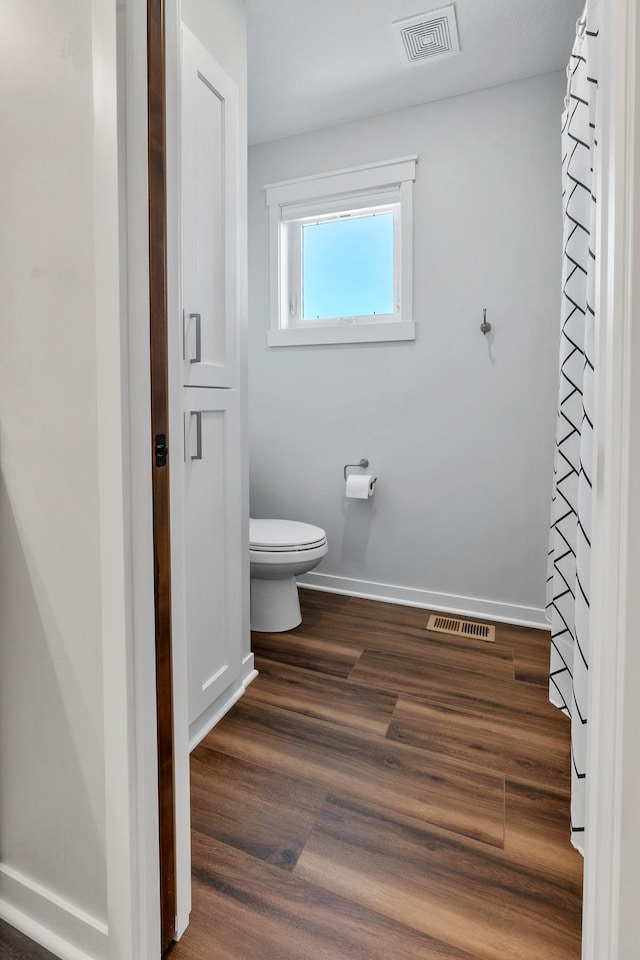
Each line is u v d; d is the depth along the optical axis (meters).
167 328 0.87
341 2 1.77
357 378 2.63
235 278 1.62
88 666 0.87
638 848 0.65
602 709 0.71
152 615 0.85
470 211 2.34
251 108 2.42
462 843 1.16
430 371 2.48
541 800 1.29
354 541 2.71
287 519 2.84
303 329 2.71
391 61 2.09
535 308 2.27
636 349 0.63
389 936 0.95
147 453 0.83
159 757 0.88
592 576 0.77
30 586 0.94
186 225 1.35
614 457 0.66
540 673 1.93
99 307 0.79
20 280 0.90
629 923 0.66
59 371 0.86
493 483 2.40
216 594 1.55
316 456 2.76
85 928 0.91
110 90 0.75
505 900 1.02
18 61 0.86
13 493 0.94
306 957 0.91
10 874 1.01
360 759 1.44
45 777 0.95
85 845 0.90
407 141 2.44
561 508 1.55
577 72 1.43
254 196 2.79
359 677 1.88
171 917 0.92
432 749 1.49
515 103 2.24
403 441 2.56
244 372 1.73
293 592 2.33
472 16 1.84
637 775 0.65
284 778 1.36
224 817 1.22
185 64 1.31
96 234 0.78
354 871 1.08
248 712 1.66
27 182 0.87
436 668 1.96
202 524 1.46
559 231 2.21
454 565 2.51
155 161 0.82
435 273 2.43
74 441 0.85
